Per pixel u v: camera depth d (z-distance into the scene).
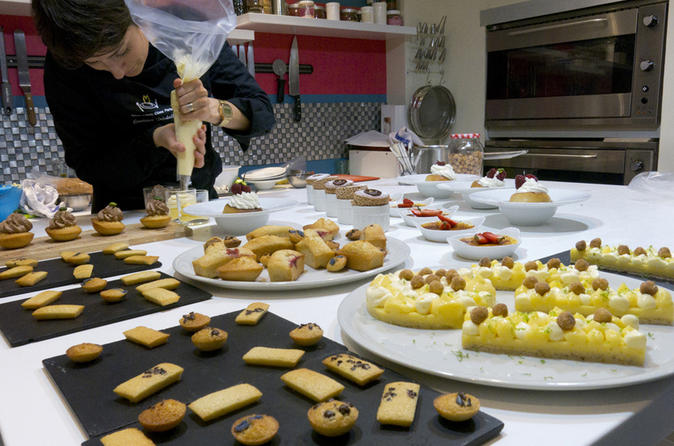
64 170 2.52
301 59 3.49
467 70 3.74
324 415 0.46
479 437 0.46
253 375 0.59
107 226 1.34
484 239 1.08
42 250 1.20
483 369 0.59
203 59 1.26
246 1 3.01
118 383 0.58
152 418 0.48
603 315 0.63
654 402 0.54
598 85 3.00
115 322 0.80
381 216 1.34
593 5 2.92
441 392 0.56
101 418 0.51
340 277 0.92
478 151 2.18
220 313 0.83
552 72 3.21
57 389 0.59
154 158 1.70
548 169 3.32
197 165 1.40
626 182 2.96
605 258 0.95
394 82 3.88
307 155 3.63
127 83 1.68
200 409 0.50
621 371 0.57
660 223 1.38
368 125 3.93
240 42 3.06
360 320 0.74
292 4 3.16
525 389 0.56
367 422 0.49
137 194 1.92
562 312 0.62
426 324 0.71
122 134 1.78
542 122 3.30
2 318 0.81
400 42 3.75
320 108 3.63
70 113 1.68
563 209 1.65
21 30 2.54
